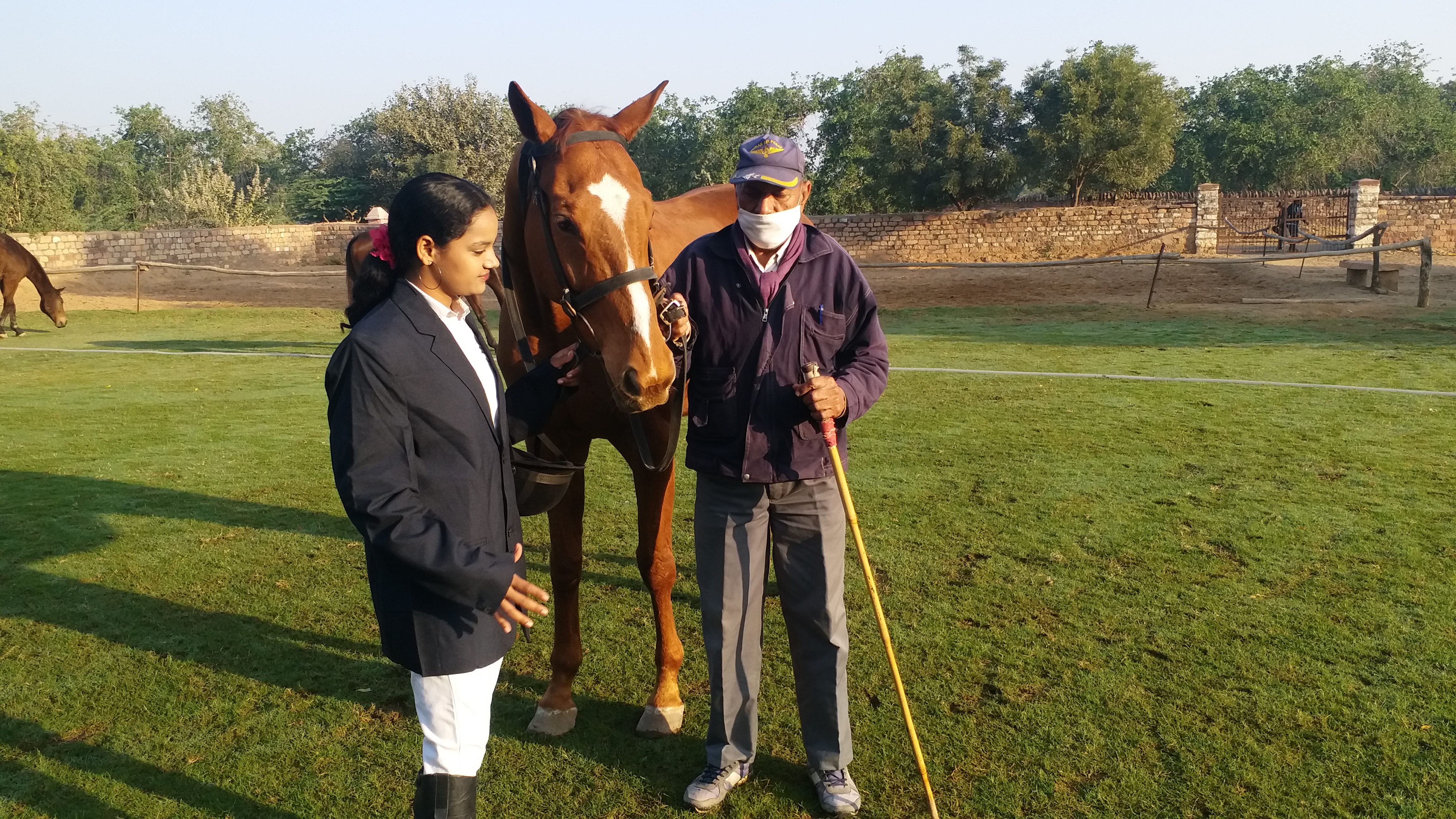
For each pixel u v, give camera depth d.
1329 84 39.22
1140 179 25.61
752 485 2.60
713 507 2.66
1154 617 3.81
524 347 3.10
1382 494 5.30
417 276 2.06
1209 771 2.78
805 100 37.59
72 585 4.32
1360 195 23.69
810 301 2.55
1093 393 8.38
